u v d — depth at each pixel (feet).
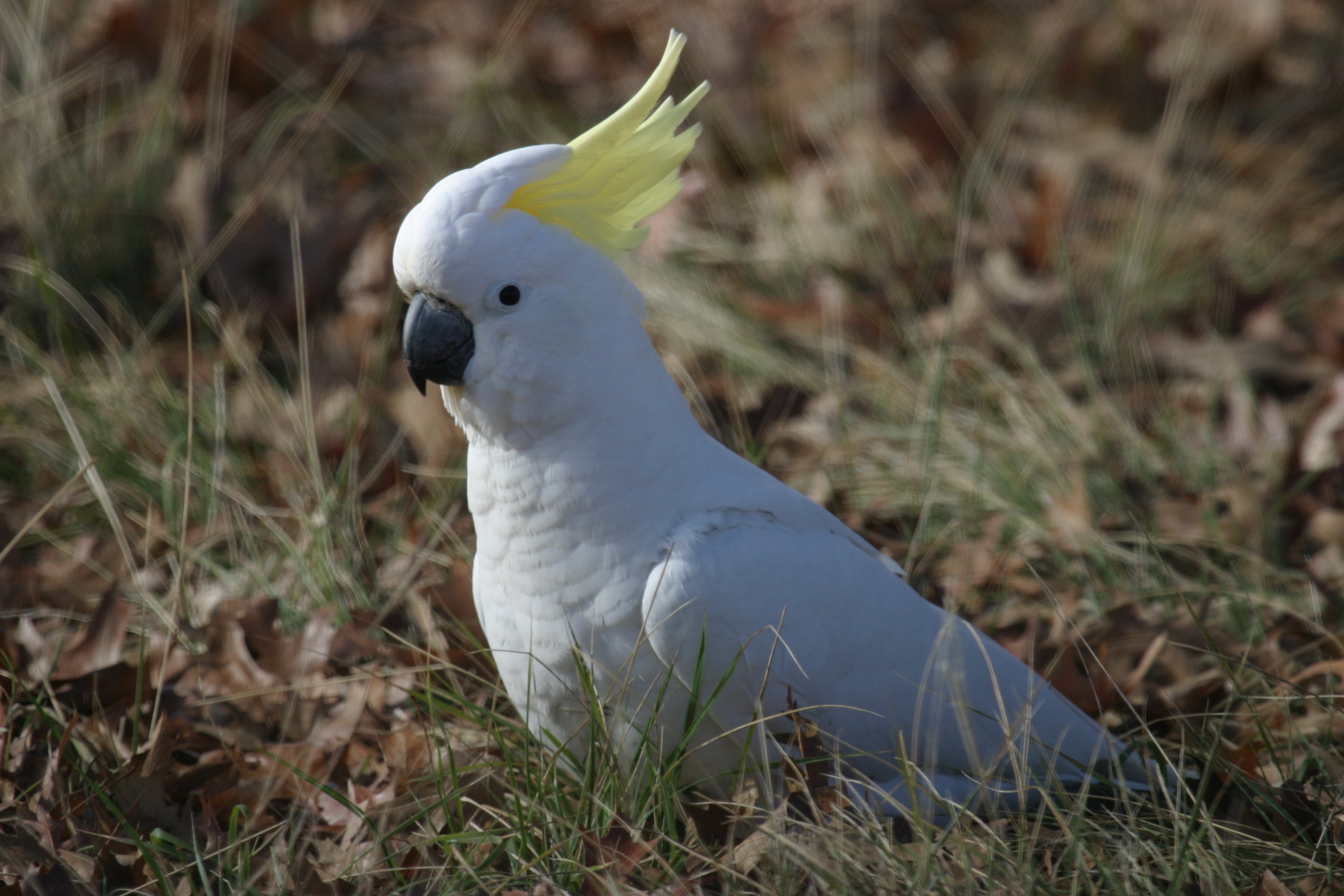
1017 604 28.25
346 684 25.12
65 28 46.93
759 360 37.24
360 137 46.98
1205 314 39.34
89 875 19.35
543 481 19.90
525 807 20.72
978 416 33.01
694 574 19.57
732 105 49.85
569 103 52.29
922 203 45.11
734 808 20.48
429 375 19.86
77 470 31.89
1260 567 28.45
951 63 55.16
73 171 41.27
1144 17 53.67
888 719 21.34
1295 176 46.85
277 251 39.99
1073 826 19.69
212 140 43.88
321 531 28.68
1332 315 37.14
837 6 55.31
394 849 20.83
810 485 31.91
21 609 27.61
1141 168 46.88
